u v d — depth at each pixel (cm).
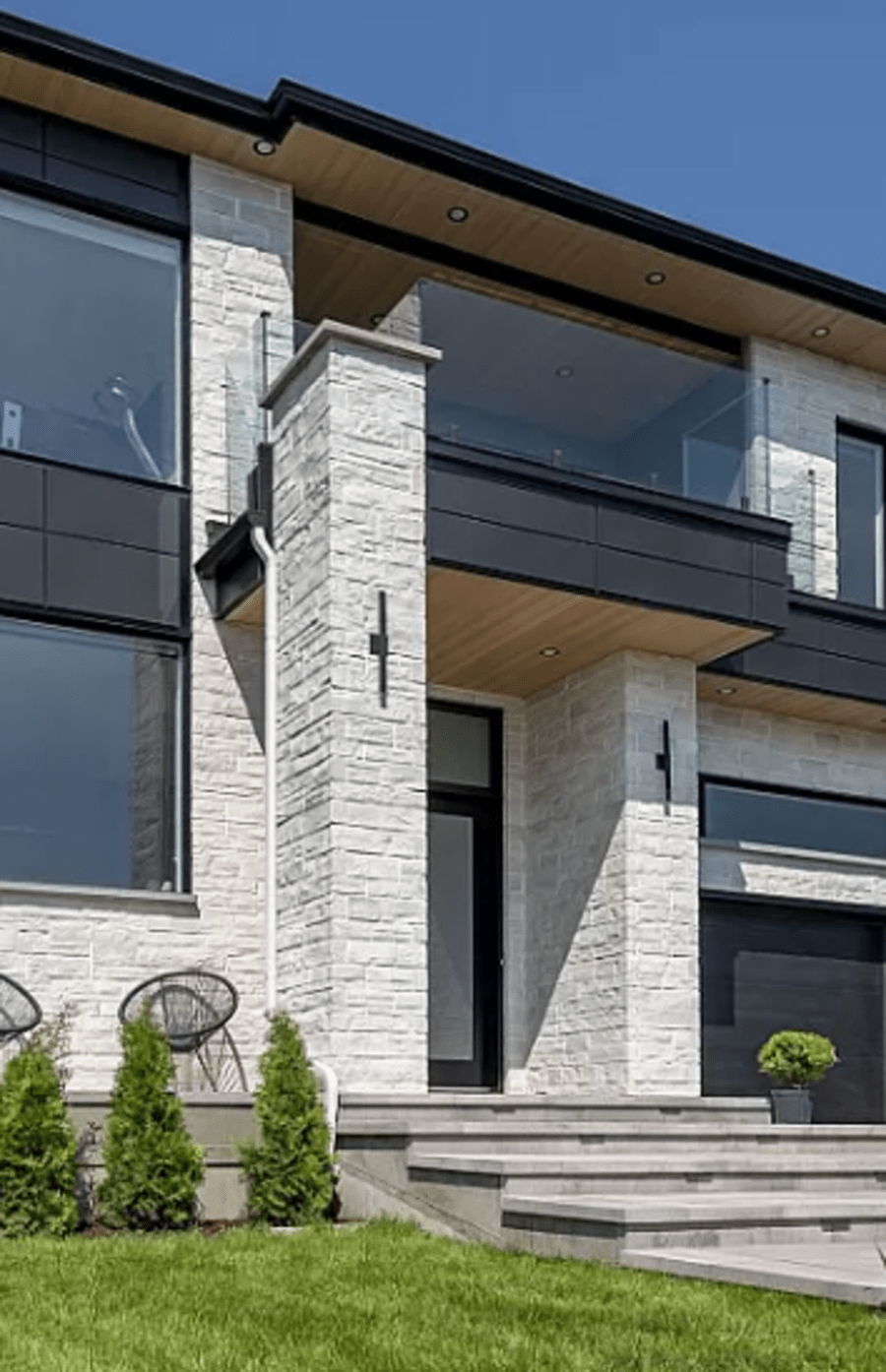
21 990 1001
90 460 1180
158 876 1151
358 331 1091
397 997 1024
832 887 1440
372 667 1055
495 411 1159
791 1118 1234
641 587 1174
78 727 1141
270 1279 736
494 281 1426
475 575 1117
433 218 1358
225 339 1248
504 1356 600
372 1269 759
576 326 1220
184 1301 690
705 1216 797
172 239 1256
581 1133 982
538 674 1345
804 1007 1420
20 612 1127
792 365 1553
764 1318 649
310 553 1084
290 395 1141
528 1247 830
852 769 1498
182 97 1211
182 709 1182
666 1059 1243
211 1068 1125
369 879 1029
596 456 1198
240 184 1278
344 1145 959
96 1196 924
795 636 1385
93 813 1134
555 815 1347
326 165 1282
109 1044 1099
